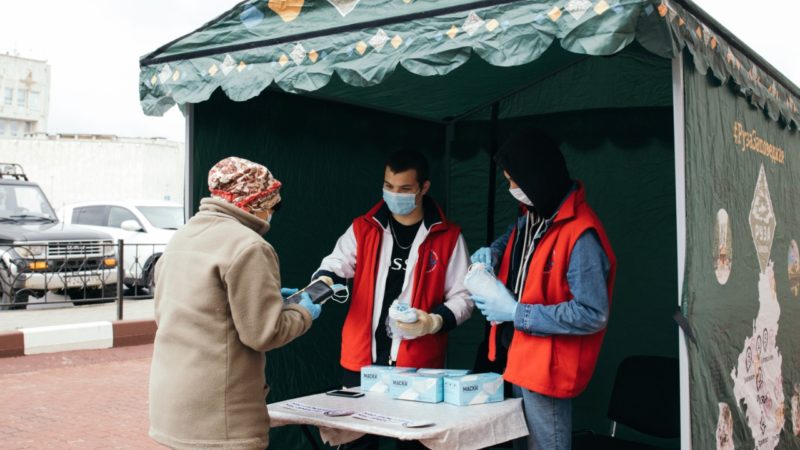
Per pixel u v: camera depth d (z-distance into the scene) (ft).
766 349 12.80
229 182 8.84
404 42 9.68
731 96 11.14
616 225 15.47
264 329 8.32
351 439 10.32
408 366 11.63
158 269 9.07
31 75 211.20
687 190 9.21
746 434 11.39
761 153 12.80
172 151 125.08
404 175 11.52
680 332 9.27
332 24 10.53
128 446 17.81
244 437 8.45
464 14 9.29
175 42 11.85
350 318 12.22
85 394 23.08
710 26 10.00
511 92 15.99
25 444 17.85
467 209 17.07
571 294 9.79
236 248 8.39
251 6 11.23
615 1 8.11
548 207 9.93
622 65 15.10
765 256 12.93
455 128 17.22
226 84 11.18
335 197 14.99
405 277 11.94
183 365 8.46
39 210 39.14
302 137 14.32
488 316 10.10
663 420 12.54
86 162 122.31
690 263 9.25
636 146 15.19
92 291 38.22
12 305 33.32
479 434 9.09
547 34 8.56
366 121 15.66
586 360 9.77
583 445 12.34
